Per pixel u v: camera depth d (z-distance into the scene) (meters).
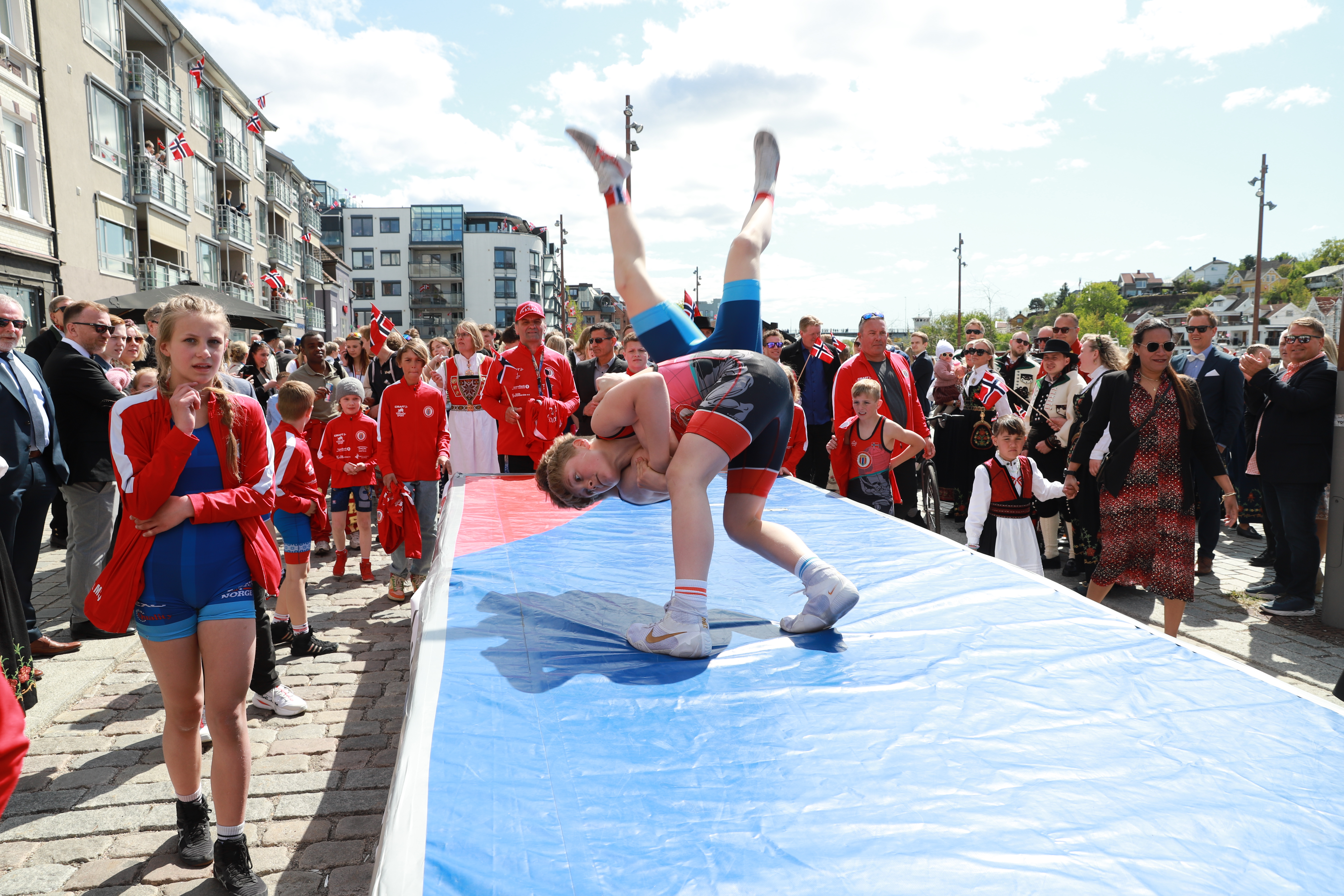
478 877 1.38
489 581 3.28
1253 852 1.50
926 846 1.50
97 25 20.17
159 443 2.47
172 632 2.50
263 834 3.02
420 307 82.81
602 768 1.77
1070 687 2.24
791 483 6.11
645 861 1.44
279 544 8.29
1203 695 2.19
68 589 6.06
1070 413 6.63
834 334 9.38
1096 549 6.58
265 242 36.09
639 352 7.23
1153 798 1.68
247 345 10.55
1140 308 142.38
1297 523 5.54
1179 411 4.46
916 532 4.26
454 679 2.23
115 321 6.21
